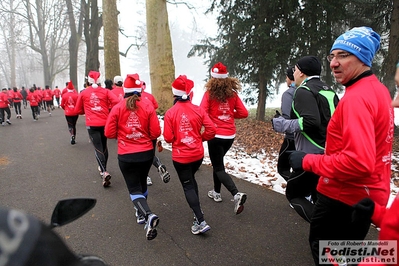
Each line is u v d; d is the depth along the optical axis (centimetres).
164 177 427
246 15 1162
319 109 287
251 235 337
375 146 171
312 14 1035
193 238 333
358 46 181
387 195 185
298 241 323
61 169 604
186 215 392
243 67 1236
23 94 2591
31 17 3934
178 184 504
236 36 1190
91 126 508
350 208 190
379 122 174
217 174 376
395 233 130
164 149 750
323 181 201
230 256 298
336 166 174
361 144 162
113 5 1438
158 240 331
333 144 190
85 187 498
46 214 401
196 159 337
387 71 977
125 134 335
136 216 382
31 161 670
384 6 1082
